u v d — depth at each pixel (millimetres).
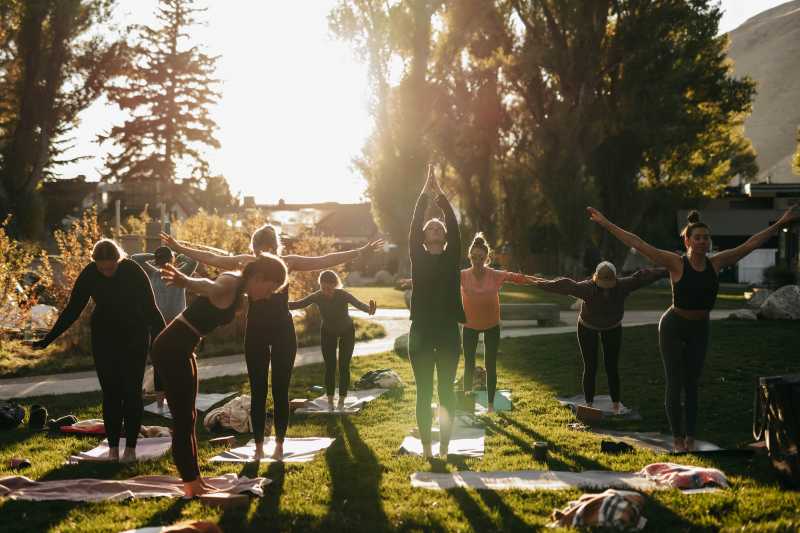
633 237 6512
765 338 14859
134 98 56531
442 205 6262
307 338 16156
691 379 6516
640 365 11961
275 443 6727
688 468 5461
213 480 5340
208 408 8570
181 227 20266
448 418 6191
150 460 6188
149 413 8352
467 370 8633
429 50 34781
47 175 50688
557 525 4402
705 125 39281
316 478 5562
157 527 4375
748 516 4484
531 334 17047
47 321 14430
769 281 27656
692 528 4305
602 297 8227
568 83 34344
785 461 5238
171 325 4871
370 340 16625
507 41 36844
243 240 18828
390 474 5648
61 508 4840
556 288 8273
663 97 34812
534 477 5520
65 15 34156
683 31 37531
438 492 5133
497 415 8219
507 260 40969
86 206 45719
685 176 43625
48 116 35188
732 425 7512
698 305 6332
